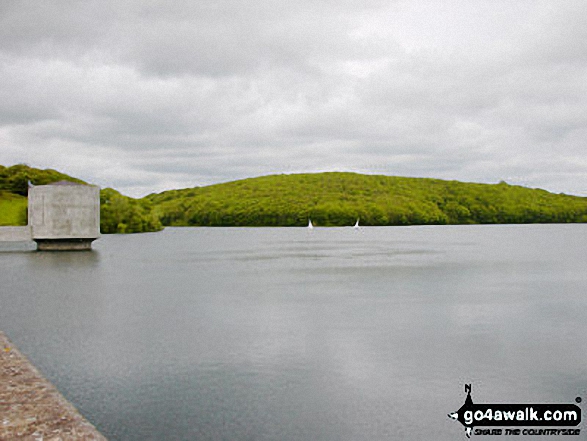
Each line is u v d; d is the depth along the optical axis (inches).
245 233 7431.1
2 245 3319.4
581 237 5531.5
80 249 2714.1
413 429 498.3
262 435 479.8
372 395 574.2
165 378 621.3
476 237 5615.2
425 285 1477.6
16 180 6161.4
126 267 2058.3
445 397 572.7
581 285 1483.8
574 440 486.3
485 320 957.8
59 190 2581.2
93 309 1069.1
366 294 1294.3
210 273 1851.6
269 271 1927.9
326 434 484.7
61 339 799.1
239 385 599.5
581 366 676.1
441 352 737.0
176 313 1023.0
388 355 719.7
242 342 784.9
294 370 655.1
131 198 7357.3
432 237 5674.2
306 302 1163.9
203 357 705.6
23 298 1215.6
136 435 476.1
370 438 478.0
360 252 3117.6
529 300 1198.9
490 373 647.8
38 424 413.1
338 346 765.3
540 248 3523.6
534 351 743.1
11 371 555.8
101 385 596.1
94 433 397.7
